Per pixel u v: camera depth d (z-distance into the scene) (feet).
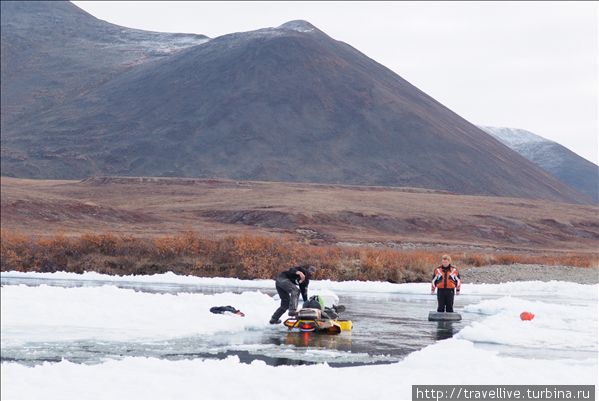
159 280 187.42
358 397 49.85
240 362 66.69
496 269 240.94
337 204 604.49
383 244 438.40
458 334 83.51
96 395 50.39
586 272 243.60
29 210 456.45
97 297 114.93
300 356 70.64
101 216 483.10
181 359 68.74
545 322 93.97
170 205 615.98
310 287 173.17
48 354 71.10
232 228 487.20
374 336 86.02
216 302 114.42
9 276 195.93
